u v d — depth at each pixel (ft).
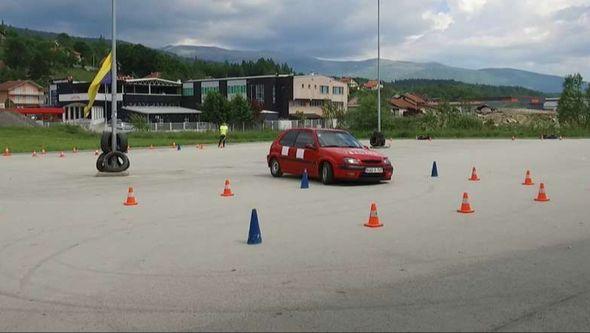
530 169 69.97
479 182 55.67
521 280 21.58
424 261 24.53
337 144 57.26
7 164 85.97
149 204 42.06
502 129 217.97
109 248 27.45
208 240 29.14
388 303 18.97
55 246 28.04
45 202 43.55
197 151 122.21
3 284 21.61
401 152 111.34
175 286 21.06
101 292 20.45
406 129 216.54
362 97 236.63
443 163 80.89
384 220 34.58
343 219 35.04
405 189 50.29
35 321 17.60
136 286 21.12
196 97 350.43
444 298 19.45
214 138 188.03
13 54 501.97
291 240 28.94
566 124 236.22
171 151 123.54
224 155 105.70
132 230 31.96
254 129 268.21
